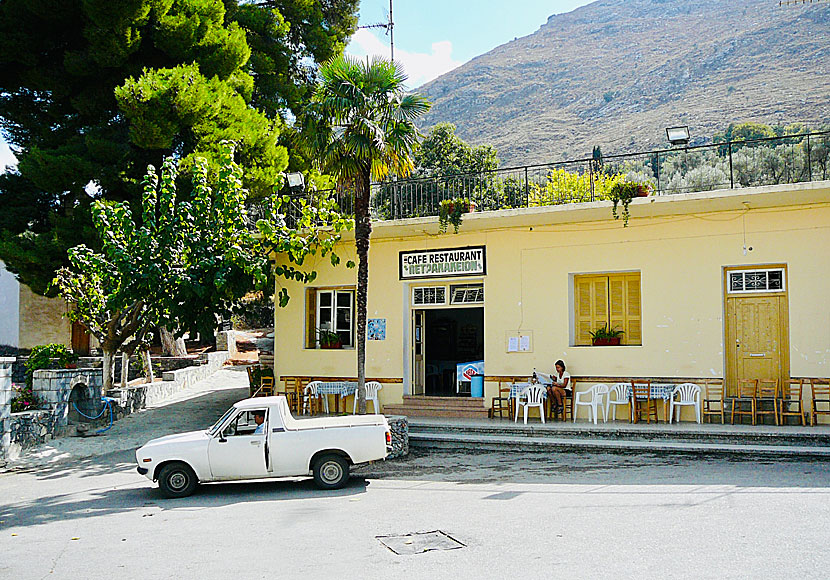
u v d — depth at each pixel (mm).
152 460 10875
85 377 16859
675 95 123375
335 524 8766
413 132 14531
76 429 16234
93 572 7137
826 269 14484
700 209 15289
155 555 7660
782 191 13859
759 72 117688
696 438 13570
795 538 7277
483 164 38062
